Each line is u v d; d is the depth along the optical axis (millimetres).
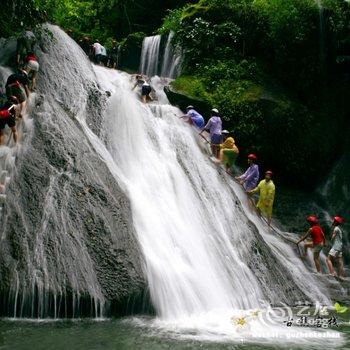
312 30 15938
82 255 6938
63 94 11352
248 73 15531
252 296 8516
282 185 15703
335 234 12570
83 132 9172
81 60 12516
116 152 10062
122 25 21812
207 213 9828
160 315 6992
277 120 14930
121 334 5902
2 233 6922
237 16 16156
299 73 15906
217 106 14648
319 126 15734
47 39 11906
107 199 7793
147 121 11172
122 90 11688
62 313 6508
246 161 14977
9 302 6410
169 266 7691
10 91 9281
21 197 7383
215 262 8625
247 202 12594
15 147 8227
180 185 9992
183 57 16312
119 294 6766
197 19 16125
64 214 7285
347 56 16375
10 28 11250
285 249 11953
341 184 15719
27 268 6594
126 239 7410
